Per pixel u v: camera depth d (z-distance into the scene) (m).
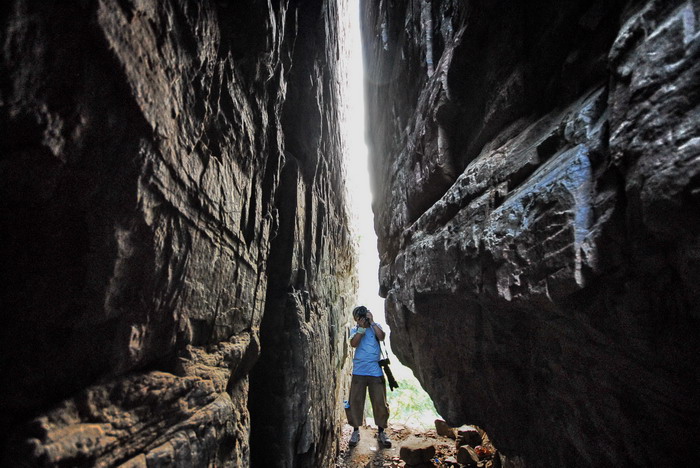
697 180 0.86
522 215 1.63
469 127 2.78
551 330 1.66
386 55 4.88
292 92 3.51
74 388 0.91
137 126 0.94
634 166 1.05
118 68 0.85
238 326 1.93
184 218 1.25
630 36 1.18
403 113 4.34
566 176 1.38
